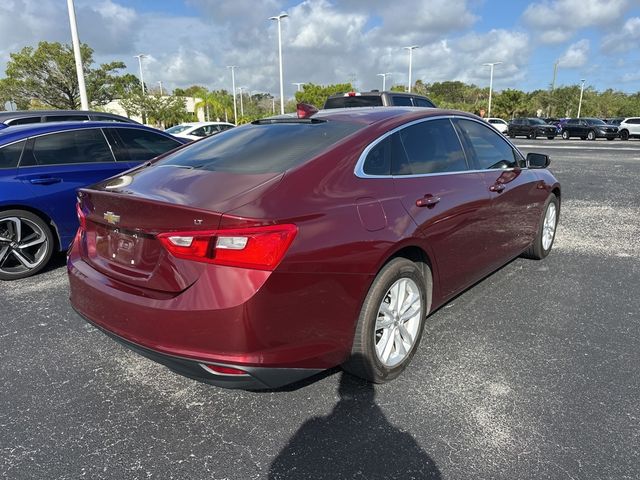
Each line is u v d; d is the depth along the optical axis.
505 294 4.21
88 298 2.65
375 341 2.70
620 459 2.24
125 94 38.50
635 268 4.89
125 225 2.46
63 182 4.90
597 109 73.81
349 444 2.38
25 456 2.34
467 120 3.84
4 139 4.69
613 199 8.96
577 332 3.49
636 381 2.86
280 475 2.20
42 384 2.96
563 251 5.51
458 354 3.19
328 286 2.37
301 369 2.38
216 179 2.54
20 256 4.75
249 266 2.14
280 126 3.27
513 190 4.05
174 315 2.21
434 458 2.27
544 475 2.15
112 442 2.44
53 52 33.47
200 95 54.41
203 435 2.48
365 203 2.61
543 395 2.73
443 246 3.14
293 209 2.29
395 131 3.07
